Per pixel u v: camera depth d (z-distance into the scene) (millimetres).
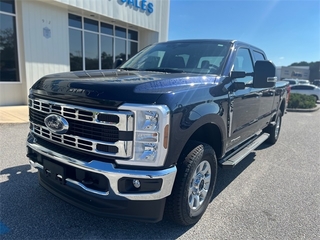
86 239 2480
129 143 2105
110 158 2168
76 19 10859
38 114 2682
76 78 2520
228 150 3521
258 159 5129
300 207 3230
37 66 9461
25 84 9328
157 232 2629
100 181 2221
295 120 10773
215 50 3561
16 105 9305
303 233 2693
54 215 2832
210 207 3154
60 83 2461
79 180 2336
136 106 2062
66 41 10258
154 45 4242
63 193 2539
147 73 3035
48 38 9633
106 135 2148
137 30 13938
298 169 4613
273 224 2836
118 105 2076
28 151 2885
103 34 12117
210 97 2705
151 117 2080
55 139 2492
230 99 3102
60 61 10156
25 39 9000
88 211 2352
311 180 4113
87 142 2232
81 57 11312
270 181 4023
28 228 2592
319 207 3244
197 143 2668
